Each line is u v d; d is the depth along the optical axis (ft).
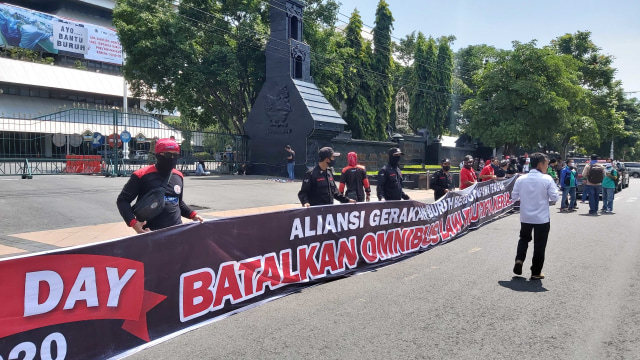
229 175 71.77
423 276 21.11
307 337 13.89
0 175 56.08
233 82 73.72
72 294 11.09
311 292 18.51
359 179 26.40
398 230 24.73
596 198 45.68
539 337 13.84
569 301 17.33
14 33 138.31
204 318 14.74
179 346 13.19
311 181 21.99
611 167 46.73
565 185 48.55
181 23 73.51
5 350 9.87
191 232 14.28
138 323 12.64
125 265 12.30
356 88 104.12
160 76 75.51
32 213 33.12
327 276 20.21
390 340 13.64
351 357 12.47
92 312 11.50
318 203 22.11
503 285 19.53
